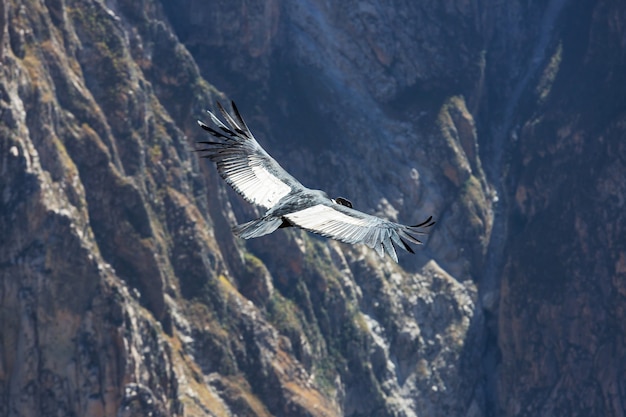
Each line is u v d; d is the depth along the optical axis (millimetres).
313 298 112000
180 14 127062
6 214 82250
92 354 80812
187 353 95375
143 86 108938
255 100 124938
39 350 80688
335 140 129125
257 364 98812
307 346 106062
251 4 127188
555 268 125438
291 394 99312
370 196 128125
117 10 112750
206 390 94375
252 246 110938
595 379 119625
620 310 121188
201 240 101688
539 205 132250
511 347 124125
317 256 114875
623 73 134625
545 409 119625
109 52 104375
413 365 118938
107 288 82625
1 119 84750
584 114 134125
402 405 114562
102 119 97688
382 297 120125
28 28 94562
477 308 127250
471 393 120500
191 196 106188
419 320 122188
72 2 104812
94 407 79812
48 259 82000
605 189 127688
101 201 93062
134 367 81312
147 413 80062
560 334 122375
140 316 84875
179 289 99062
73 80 97250
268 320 105750
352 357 111750
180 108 112938
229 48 126625
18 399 79750
